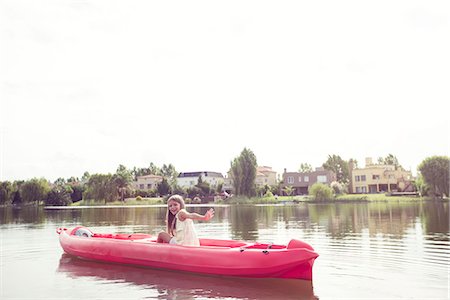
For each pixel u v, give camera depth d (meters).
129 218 23.91
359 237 12.00
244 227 16.30
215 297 5.93
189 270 7.49
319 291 6.09
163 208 40.88
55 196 54.12
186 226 8.00
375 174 62.38
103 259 8.73
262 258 6.77
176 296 6.02
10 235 14.27
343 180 74.00
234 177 58.19
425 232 13.08
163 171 97.56
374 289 6.12
